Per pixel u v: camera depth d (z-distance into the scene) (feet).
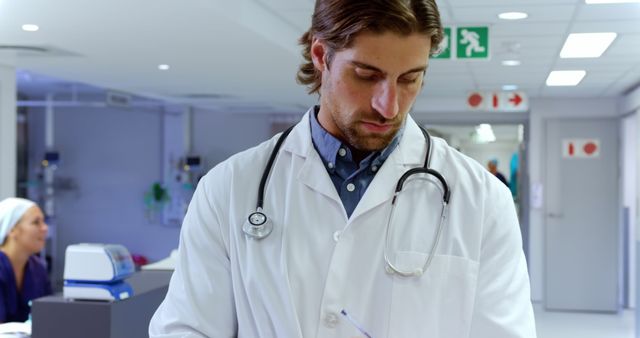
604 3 15.70
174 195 41.09
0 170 21.56
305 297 4.51
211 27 16.17
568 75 26.02
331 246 4.61
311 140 4.85
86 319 9.64
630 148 32.30
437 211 4.67
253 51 19.45
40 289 14.32
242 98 32.53
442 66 24.12
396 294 4.50
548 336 26.66
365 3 3.87
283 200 4.77
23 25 15.97
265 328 4.51
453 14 17.15
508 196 4.84
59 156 41.27
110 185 41.91
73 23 15.79
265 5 16.97
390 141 4.38
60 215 42.06
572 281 31.86
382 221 4.66
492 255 4.61
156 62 21.54
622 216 32.17
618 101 31.91
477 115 34.17
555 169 32.04
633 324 28.94
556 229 31.99
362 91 4.09
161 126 41.60
